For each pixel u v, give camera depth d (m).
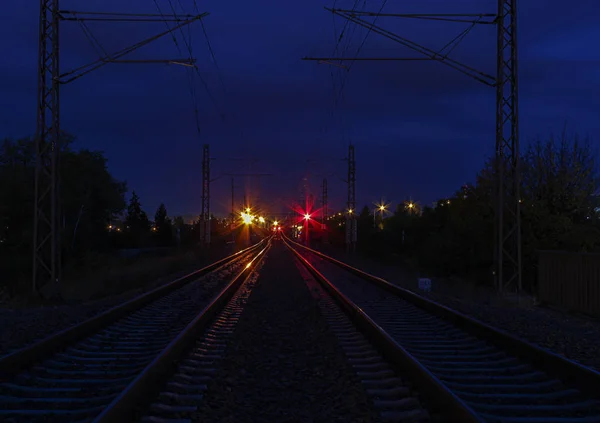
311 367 8.39
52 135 19.39
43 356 8.67
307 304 16.33
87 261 39.12
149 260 43.59
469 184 29.69
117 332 11.64
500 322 13.02
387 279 27.31
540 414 6.09
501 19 19.75
